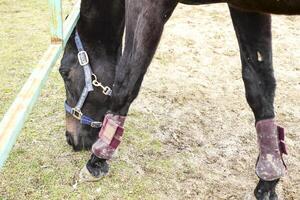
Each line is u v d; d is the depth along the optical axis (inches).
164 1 88.7
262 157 99.9
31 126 132.9
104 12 105.9
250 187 112.0
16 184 111.1
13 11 213.5
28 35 188.7
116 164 118.6
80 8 108.8
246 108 146.9
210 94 154.4
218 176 116.1
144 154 123.2
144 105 146.0
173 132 133.2
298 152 126.2
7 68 163.2
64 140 127.3
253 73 98.9
